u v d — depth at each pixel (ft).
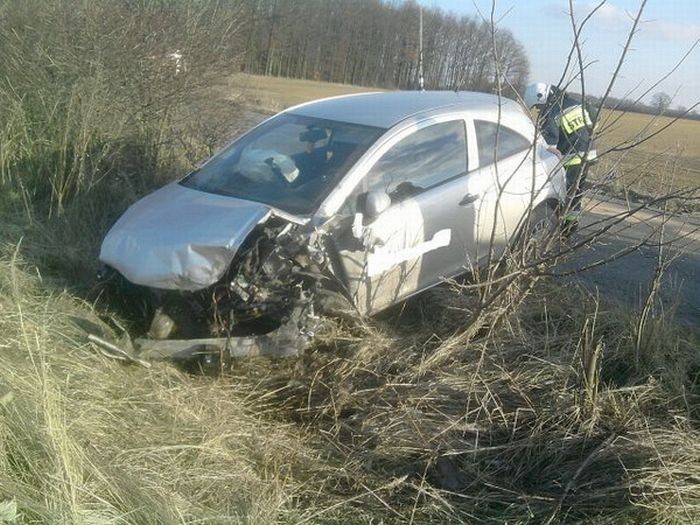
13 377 12.83
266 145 20.30
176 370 15.94
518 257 17.15
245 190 18.70
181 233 16.49
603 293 21.34
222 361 15.92
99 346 15.58
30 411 12.05
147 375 15.43
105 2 28.48
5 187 25.21
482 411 15.26
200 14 29.89
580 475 13.87
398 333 18.34
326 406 15.62
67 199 24.95
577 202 18.20
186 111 30.37
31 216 23.32
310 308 16.17
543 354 16.78
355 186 18.28
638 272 25.86
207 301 16.42
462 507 13.43
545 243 17.10
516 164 21.84
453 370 16.29
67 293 18.47
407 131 19.75
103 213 24.56
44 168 26.21
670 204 20.34
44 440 11.50
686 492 13.02
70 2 28.25
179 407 14.53
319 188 18.10
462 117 21.17
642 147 19.36
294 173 18.83
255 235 16.69
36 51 27.61
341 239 17.46
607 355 17.06
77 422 12.66
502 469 14.34
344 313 17.11
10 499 10.55
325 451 14.66
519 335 17.38
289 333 16.01
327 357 16.76
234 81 32.99
